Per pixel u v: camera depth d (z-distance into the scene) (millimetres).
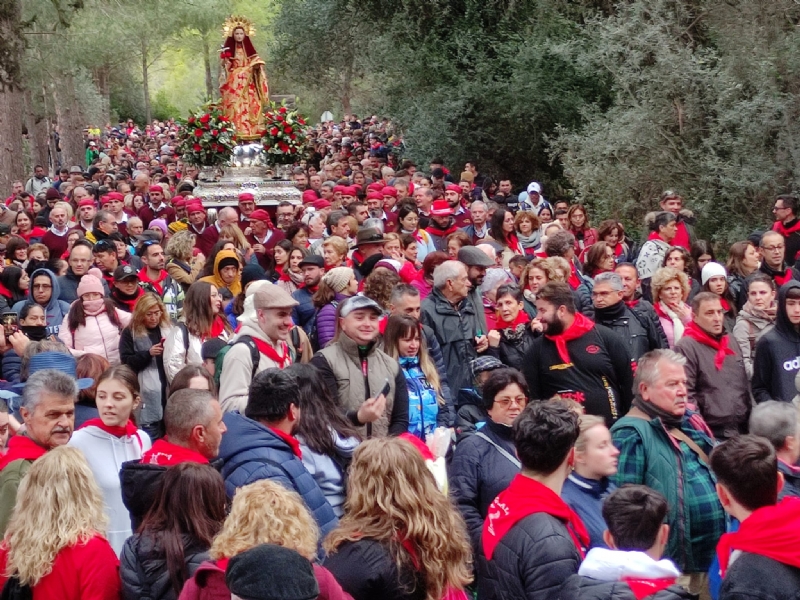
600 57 16828
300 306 9000
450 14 21328
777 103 14367
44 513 4094
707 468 5371
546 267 8867
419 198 14266
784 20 15156
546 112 20125
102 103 49062
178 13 33688
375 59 22531
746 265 9984
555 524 4055
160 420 7836
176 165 28656
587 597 3502
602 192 16750
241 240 12289
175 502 4070
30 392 5094
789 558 3799
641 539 4023
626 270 8547
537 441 4148
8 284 10344
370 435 6180
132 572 4070
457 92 20812
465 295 7992
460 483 5277
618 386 6941
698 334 7242
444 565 3922
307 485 4742
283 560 3051
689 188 15867
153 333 7973
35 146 32062
